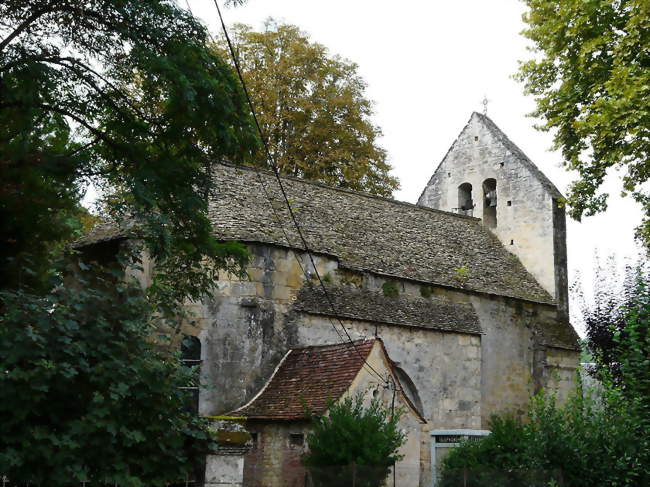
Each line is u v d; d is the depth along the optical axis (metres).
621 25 22.22
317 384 20.88
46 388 9.25
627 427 16.14
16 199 14.09
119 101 15.79
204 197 15.27
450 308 28.38
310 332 24.09
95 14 14.60
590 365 24.33
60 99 15.00
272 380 22.66
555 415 16.77
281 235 24.56
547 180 36.25
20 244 14.26
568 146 23.86
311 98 39.78
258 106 38.19
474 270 31.31
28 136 14.33
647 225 22.27
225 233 23.06
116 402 9.80
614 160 21.50
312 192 29.86
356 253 26.73
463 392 27.75
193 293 16.42
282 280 23.97
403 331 26.39
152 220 13.59
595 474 15.83
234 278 23.17
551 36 23.12
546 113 24.12
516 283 32.81
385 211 32.16
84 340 9.90
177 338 22.25
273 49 39.91
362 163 39.69
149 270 22.58
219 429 12.00
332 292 25.03
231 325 22.88
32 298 9.87
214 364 22.50
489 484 16.75
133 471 10.34
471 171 38.38
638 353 17.12
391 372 21.03
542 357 31.61
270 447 20.31
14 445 9.46
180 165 14.73
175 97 14.68
